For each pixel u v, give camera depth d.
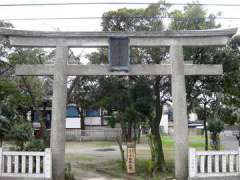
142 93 17.30
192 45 13.75
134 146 18.02
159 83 18.20
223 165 13.05
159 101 18.25
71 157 25.67
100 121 48.31
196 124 55.62
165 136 47.66
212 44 13.68
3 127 17.47
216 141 20.31
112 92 18.27
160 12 17.66
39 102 29.55
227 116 21.53
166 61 17.73
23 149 15.62
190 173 12.77
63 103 13.49
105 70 13.62
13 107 22.55
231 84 17.20
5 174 12.77
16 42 13.47
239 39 16.56
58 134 13.38
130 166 17.84
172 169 18.52
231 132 46.34
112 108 18.67
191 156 12.84
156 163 17.58
